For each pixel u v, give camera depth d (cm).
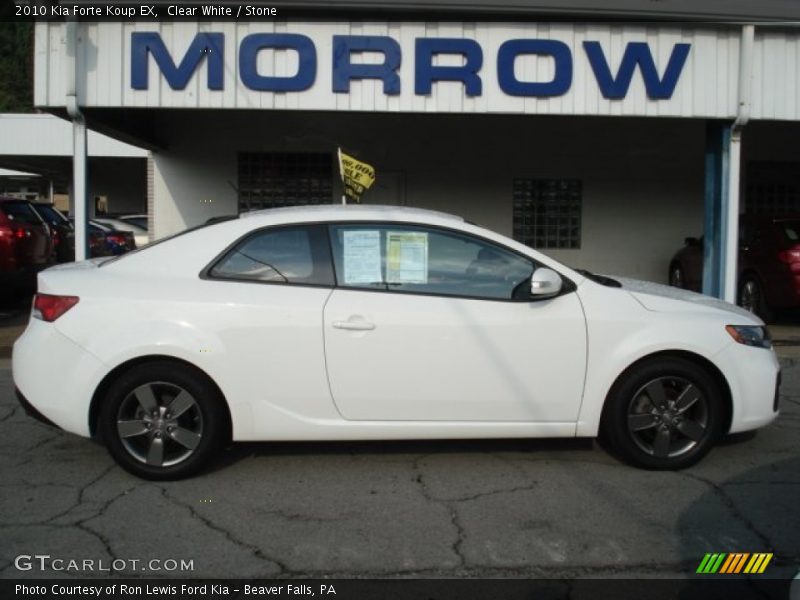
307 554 378
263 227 478
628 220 1441
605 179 1433
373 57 903
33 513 422
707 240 992
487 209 1425
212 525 409
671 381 480
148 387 458
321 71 901
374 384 459
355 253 473
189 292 459
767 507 433
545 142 1422
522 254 478
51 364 455
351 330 457
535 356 466
